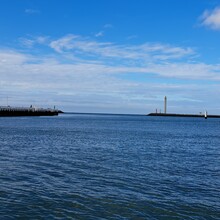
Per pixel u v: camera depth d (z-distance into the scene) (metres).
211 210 16.23
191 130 98.50
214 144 53.50
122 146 46.56
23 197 17.30
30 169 25.34
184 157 36.12
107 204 16.62
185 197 18.39
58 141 51.34
